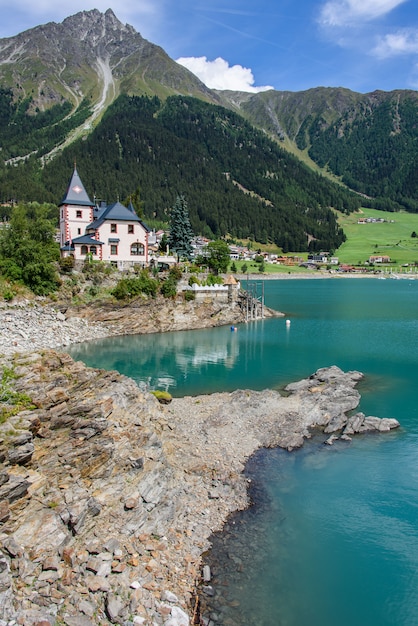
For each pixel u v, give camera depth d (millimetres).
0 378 29172
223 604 22828
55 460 26531
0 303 82000
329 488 34094
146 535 26000
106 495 26672
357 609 23328
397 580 25281
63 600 20703
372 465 37812
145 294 98312
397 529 29625
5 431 24656
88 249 104500
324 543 27953
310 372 67562
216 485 32750
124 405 33812
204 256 143375
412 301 168375
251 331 102125
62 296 89375
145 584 22766
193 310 105000
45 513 23609
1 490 22406
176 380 62875
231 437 41562
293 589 24156
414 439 43000
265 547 27172
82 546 23688
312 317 126125
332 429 44688
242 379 63625
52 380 30750
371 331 103625
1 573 19969
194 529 27859
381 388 59125
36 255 87312
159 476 29969
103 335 91625
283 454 39312
